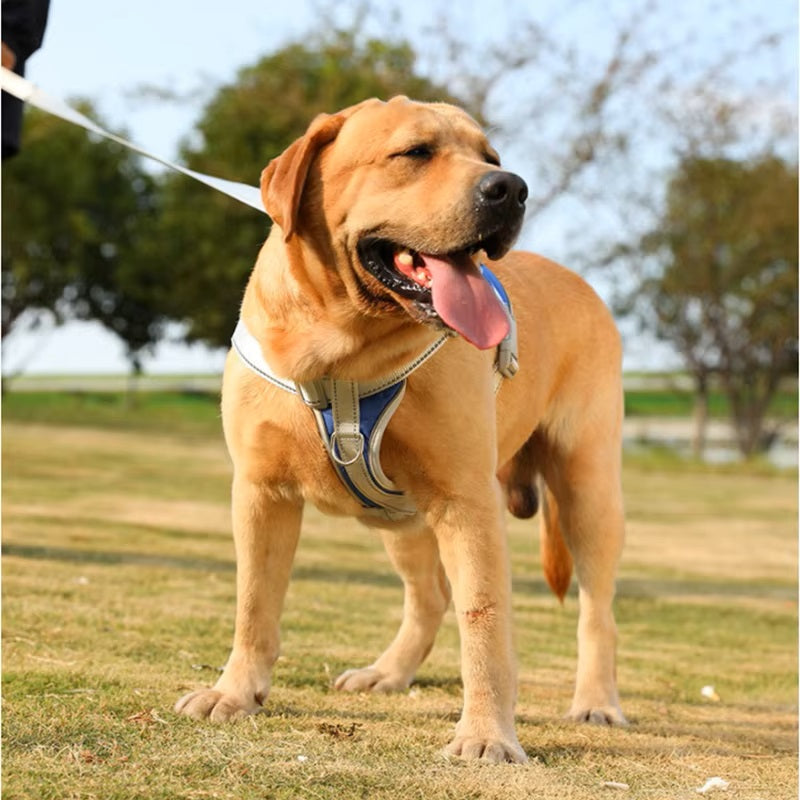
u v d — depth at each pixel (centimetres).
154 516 1044
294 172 334
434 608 472
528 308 439
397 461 357
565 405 458
